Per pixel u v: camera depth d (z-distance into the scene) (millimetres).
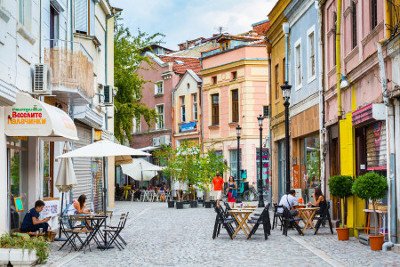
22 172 18625
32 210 16062
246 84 47938
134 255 14766
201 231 21016
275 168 33219
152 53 58781
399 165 14305
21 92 16688
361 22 17641
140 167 50250
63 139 19500
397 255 13625
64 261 13664
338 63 20234
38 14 19156
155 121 45312
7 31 15391
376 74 16078
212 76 51094
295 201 20891
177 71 55969
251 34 55156
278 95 32156
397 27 13906
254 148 47938
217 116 50750
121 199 53562
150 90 56656
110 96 32125
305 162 26734
